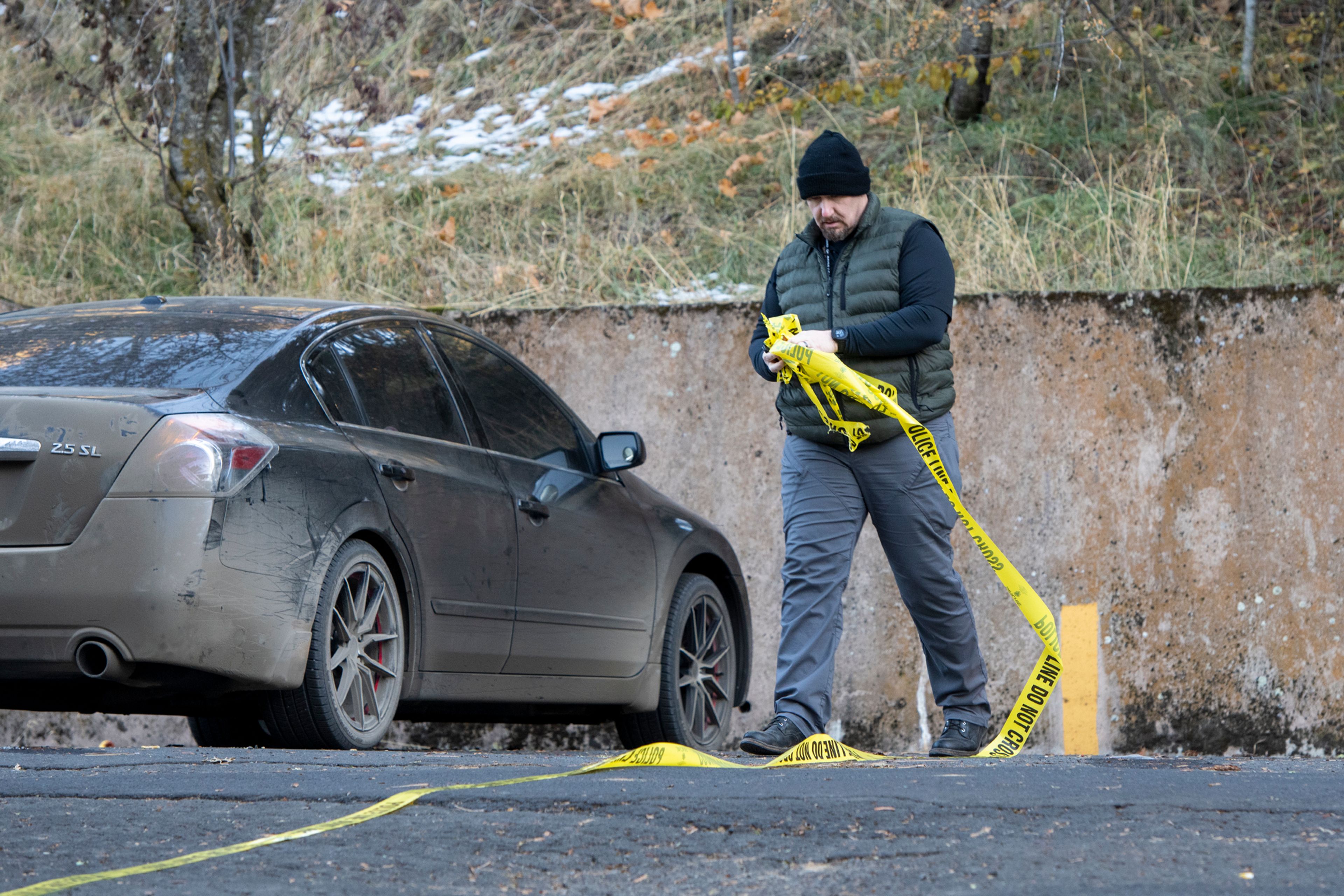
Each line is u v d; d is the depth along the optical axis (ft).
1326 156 120.16
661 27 159.12
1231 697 86.33
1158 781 39.04
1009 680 87.66
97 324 57.77
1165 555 87.30
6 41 155.33
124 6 121.60
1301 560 86.38
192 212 120.06
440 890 26.16
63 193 131.13
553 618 64.13
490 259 117.70
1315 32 134.92
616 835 30.78
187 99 120.57
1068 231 109.91
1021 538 88.38
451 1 168.25
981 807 33.63
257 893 25.91
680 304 93.71
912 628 88.74
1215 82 131.23
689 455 93.09
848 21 142.31
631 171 129.49
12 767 43.86
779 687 56.24
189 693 50.52
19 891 25.96
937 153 126.82
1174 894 25.16
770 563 91.81
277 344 55.93
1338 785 38.70
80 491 48.98
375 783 38.96
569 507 66.80
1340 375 86.79
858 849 29.09
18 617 48.70
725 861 28.25
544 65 159.22
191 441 49.39
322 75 153.28
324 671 52.16
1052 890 25.50
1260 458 86.99
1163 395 87.76
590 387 94.48
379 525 55.01
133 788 38.04
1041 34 135.13
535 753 65.31
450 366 65.10
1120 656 87.15
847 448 56.18
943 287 55.57
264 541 50.16
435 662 57.67
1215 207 116.37
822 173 55.01
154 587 48.06
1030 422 88.63
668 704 71.56
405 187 131.95
